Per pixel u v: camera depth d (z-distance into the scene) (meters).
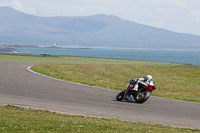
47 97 28.20
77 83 40.56
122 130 16.00
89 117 20.12
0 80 37.88
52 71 53.00
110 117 21.05
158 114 23.78
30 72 48.88
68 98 28.47
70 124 16.56
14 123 15.59
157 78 58.34
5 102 23.98
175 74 67.25
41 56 106.75
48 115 19.58
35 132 14.02
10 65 58.69
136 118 21.45
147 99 28.72
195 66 91.81
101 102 27.56
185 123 21.00
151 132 15.98
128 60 107.69
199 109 27.66
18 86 34.00
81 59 100.31
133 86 28.86
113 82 47.50
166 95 36.78
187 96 38.47
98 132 14.95
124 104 27.44
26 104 23.80
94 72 57.59
